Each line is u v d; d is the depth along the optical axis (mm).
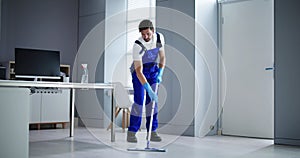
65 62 7039
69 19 7137
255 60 5145
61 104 6340
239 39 5324
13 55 6477
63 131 5797
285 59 4398
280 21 4457
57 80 6121
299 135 4234
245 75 5238
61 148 3857
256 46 5141
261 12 5098
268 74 5000
